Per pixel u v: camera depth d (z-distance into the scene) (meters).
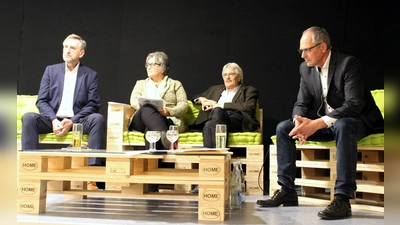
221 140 2.65
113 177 2.15
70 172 2.23
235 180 2.56
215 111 3.34
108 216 2.22
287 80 4.08
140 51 4.30
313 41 2.55
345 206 2.25
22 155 2.24
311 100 2.83
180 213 2.35
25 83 4.35
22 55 4.35
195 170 2.51
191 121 3.91
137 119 3.36
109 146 3.43
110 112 3.45
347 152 2.28
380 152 2.77
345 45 3.98
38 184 2.24
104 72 4.32
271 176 3.10
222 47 4.20
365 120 2.48
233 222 2.09
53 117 3.40
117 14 4.35
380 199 2.73
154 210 2.44
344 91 2.54
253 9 4.17
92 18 4.36
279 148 2.66
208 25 4.23
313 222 2.11
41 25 4.38
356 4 3.97
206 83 4.20
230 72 3.73
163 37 4.28
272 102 4.10
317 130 2.66
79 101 3.59
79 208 2.47
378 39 3.91
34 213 2.24
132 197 3.03
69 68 3.67
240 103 3.57
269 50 4.12
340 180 2.27
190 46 4.24
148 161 2.58
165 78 3.77
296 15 4.09
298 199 2.90
